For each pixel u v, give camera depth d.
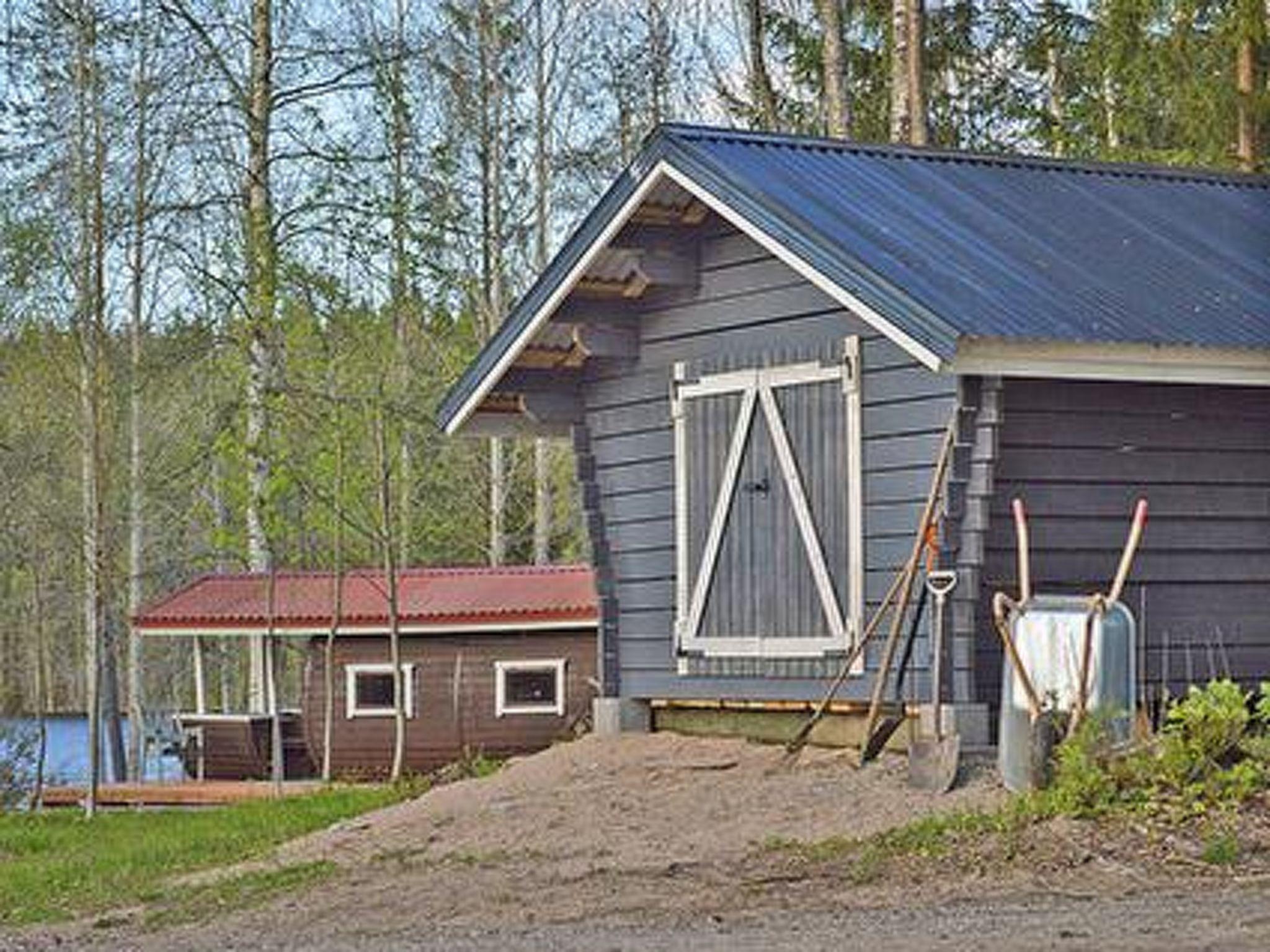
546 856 13.62
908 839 13.07
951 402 14.78
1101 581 15.26
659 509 17.31
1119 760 13.30
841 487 15.66
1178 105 30.00
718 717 16.89
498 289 38.66
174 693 43.34
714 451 16.75
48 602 38.84
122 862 16.16
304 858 14.55
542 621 25.95
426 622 26.47
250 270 29.30
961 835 13.00
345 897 12.99
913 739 14.52
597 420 17.94
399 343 31.94
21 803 26.06
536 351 17.88
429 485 39.47
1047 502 15.08
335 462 28.52
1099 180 17.98
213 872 14.72
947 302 14.29
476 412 18.55
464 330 35.84
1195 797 13.06
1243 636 15.76
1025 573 14.29
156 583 38.00
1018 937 10.56
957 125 35.25
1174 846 12.45
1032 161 18.00
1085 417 15.21
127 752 37.75
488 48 39.56
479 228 37.91
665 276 16.78
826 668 15.78
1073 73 34.81
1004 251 15.58
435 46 37.00
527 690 26.42
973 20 34.31
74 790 26.14
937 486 14.75
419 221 31.64
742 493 16.45
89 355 25.48
